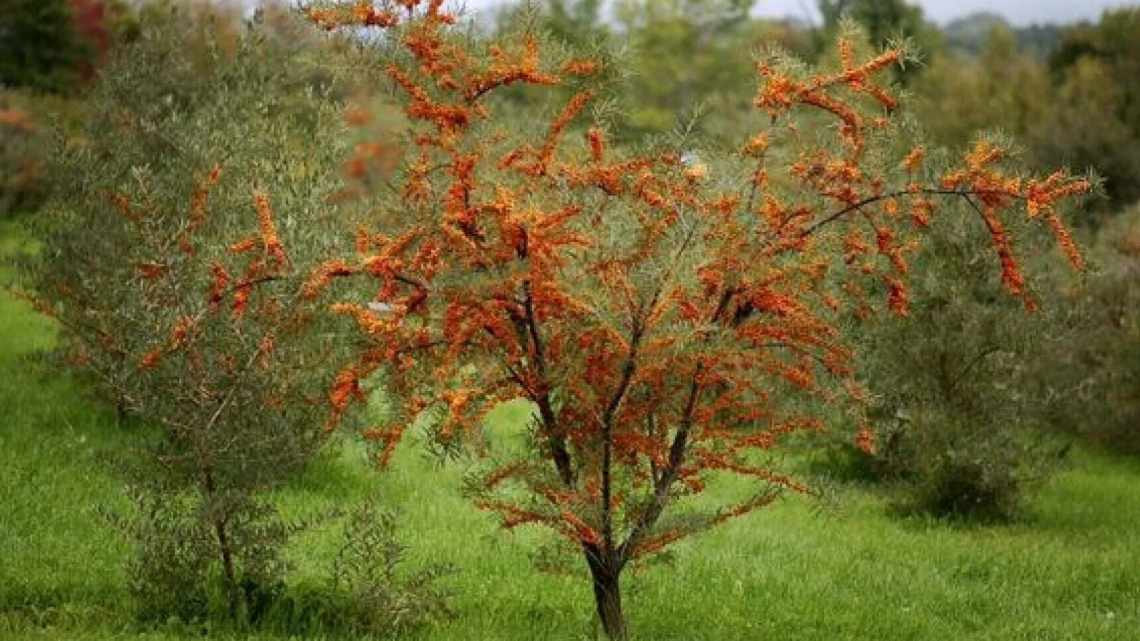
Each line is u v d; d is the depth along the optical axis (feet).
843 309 24.09
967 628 28.30
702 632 25.48
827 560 33.45
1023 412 41.57
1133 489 46.98
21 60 110.32
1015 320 39.73
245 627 23.16
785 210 22.17
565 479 22.25
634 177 21.50
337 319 29.01
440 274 20.65
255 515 23.65
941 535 37.70
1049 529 39.88
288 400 24.71
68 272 38.55
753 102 22.38
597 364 21.40
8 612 23.21
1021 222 31.55
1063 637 26.78
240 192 34.06
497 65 20.68
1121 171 90.89
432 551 30.42
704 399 23.76
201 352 23.11
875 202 24.14
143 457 23.48
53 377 43.14
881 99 22.50
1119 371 53.21
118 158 38.96
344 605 24.57
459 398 20.45
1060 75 121.90
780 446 47.47
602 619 22.95
